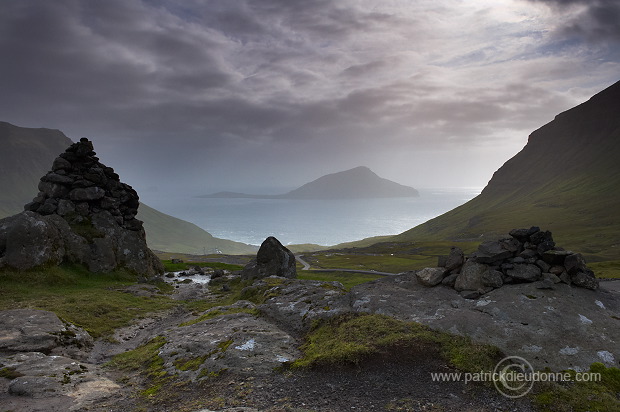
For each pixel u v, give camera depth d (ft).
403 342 50.16
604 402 38.45
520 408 38.63
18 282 129.18
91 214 184.96
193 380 47.50
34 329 67.41
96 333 79.87
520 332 50.57
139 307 110.22
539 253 62.75
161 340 66.80
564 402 38.93
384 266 462.60
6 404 41.22
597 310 53.93
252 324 67.62
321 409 38.19
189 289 160.86
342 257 604.49
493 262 65.05
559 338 48.80
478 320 53.98
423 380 43.93
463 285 64.44
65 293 122.93
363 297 68.59
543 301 55.77
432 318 57.26
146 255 196.85
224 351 54.13
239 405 39.29
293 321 67.36
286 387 43.68
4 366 51.83
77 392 45.34
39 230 146.10
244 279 163.63
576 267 59.06
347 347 50.19
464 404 39.24
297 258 625.82
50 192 179.63
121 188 203.41
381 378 44.60
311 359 49.32
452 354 47.70
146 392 45.70
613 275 227.40
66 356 63.00
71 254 160.56
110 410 40.73
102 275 162.61
